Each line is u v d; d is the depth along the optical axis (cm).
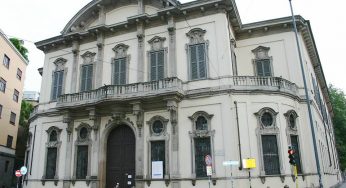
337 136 5538
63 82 2778
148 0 2611
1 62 3494
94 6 2767
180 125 2217
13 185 3897
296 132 2238
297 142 2230
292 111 2244
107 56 2648
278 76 2467
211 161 2023
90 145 2458
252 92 2173
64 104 2502
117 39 2648
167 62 2402
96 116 2447
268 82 2212
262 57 2542
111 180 2389
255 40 2594
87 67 2708
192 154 2134
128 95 2272
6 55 3616
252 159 2019
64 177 2480
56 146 2605
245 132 2094
